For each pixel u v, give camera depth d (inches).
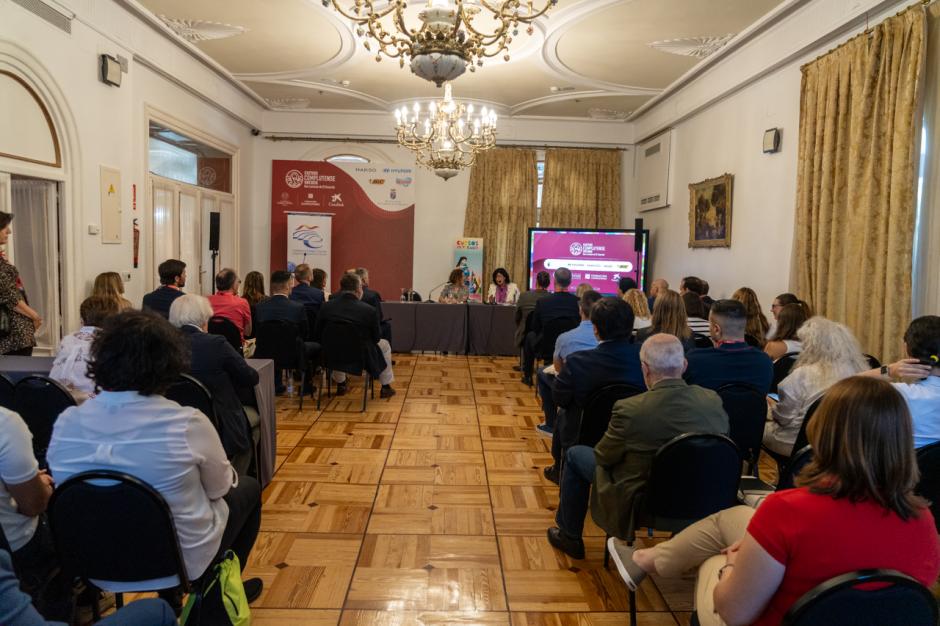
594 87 305.9
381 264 388.5
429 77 138.0
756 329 167.6
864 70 167.8
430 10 129.4
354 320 190.2
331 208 382.9
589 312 149.9
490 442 168.9
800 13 198.5
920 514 45.5
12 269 149.0
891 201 156.1
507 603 91.7
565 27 221.6
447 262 399.2
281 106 370.6
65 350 108.1
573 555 106.0
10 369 117.4
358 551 106.4
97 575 63.2
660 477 79.6
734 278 254.5
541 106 350.6
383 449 160.9
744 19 211.0
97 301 120.0
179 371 64.3
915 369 86.8
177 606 75.5
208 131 305.7
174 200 283.1
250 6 213.6
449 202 396.5
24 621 39.7
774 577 46.4
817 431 47.0
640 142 376.2
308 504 125.2
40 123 181.6
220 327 182.2
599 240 351.6
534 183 390.0
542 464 151.9
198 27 236.7
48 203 189.6
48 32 179.5
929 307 151.5
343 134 382.6
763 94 231.5
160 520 60.7
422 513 122.5
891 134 158.2
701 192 283.7
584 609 90.8
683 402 82.8
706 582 64.5
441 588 95.3
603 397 103.8
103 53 205.6
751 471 114.0
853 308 171.5
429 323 313.6
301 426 179.2
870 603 43.0
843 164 179.3
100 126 206.8
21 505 63.1
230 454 108.6
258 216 387.5
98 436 61.0
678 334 136.3
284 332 187.6
